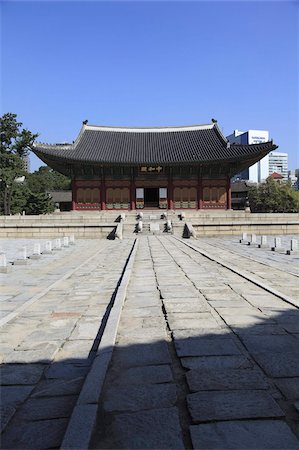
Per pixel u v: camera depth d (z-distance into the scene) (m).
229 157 45.44
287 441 3.31
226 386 4.33
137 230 37.25
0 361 5.39
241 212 46.53
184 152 50.59
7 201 66.38
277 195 74.31
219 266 14.38
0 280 12.40
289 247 23.73
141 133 56.59
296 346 5.60
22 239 35.59
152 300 8.61
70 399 4.31
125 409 3.91
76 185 49.88
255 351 5.40
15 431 3.69
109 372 4.81
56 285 11.14
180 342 5.79
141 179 49.91
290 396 4.11
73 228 36.16
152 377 4.66
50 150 46.22
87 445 3.25
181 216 42.59
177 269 13.60
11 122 63.25
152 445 3.30
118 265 15.74
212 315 7.28
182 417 3.75
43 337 6.39
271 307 7.86
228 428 3.50
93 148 51.22
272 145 41.16
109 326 6.51
